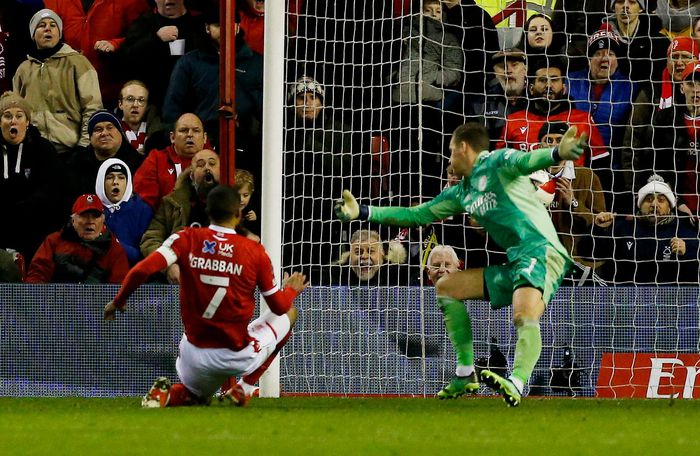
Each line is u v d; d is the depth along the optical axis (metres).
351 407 21.67
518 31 34.78
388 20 34.97
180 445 12.70
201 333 19.64
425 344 30.97
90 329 31.66
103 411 19.34
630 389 31.06
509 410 20.48
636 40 34.97
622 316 31.36
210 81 34.22
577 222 33.59
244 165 34.00
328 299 31.25
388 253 32.38
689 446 12.84
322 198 33.06
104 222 33.22
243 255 19.45
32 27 34.25
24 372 31.62
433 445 12.81
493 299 22.69
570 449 12.41
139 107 34.06
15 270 33.09
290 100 34.00
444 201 22.88
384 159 34.06
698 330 31.23
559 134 34.41
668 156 34.50
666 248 33.66
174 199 33.47
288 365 31.00
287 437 13.77
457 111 34.75
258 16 34.31
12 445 12.80
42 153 33.62
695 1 35.16
